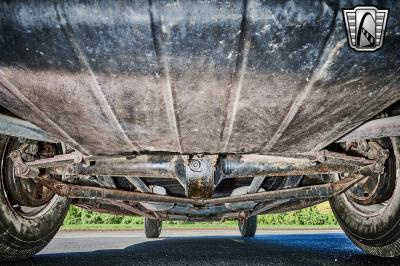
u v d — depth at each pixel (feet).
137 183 7.26
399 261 7.22
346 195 8.42
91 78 3.02
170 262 7.19
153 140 4.23
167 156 5.67
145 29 2.52
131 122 3.76
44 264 6.89
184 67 2.81
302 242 13.60
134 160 5.75
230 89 3.08
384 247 7.24
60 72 2.99
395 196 6.79
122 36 2.58
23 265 6.73
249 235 17.61
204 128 3.79
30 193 7.09
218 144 4.29
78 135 4.29
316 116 3.73
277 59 2.78
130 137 4.17
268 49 2.68
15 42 2.72
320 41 2.65
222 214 11.72
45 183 6.48
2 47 2.78
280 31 2.55
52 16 2.51
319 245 11.88
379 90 3.36
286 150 4.76
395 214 6.77
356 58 2.83
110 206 10.25
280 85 3.07
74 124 3.97
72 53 2.77
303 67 2.88
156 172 5.68
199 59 2.73
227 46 2.63
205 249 10.41
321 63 2.86
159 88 3.08
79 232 25.41
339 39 2.63
